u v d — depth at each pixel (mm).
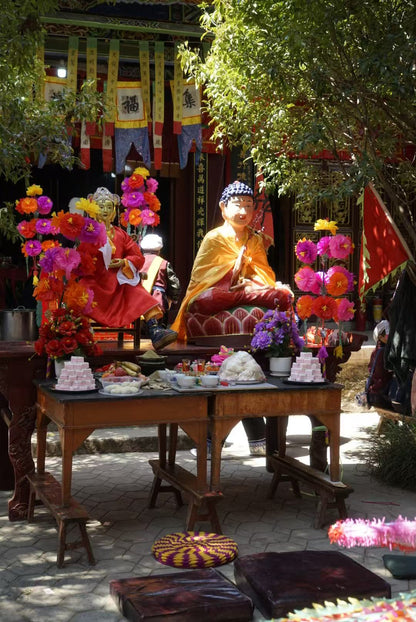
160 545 5199
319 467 7078
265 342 6445
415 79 6758
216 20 8930
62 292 5875
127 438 8281
